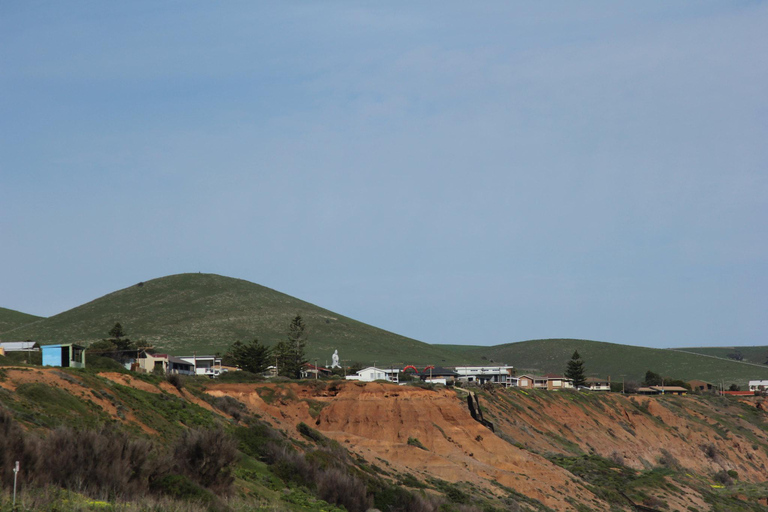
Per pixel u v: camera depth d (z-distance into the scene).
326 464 69.25
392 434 120.31
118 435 44.31
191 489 43.88
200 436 49.53
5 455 37.09
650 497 122.00
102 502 37.31
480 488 98.06
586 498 112.62
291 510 51.44
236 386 121.56
